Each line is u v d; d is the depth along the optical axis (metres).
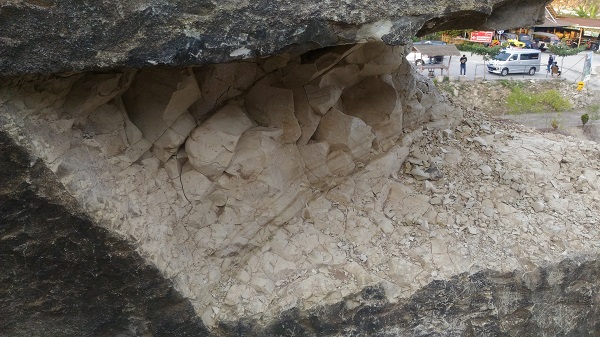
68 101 2.76
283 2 2.53
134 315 3.12
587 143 4.92
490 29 3.39
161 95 3.12
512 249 3.65
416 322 3.50
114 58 2.38
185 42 2.44
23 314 2.94
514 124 5.48
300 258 3.54
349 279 3.40
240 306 3.30
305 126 3.67
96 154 2.88
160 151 3.25
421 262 3.53
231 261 3.48
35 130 2.51
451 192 4.05
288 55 3.43
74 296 2.96
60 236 2.71
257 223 3.52
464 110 5.35
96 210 2.70
